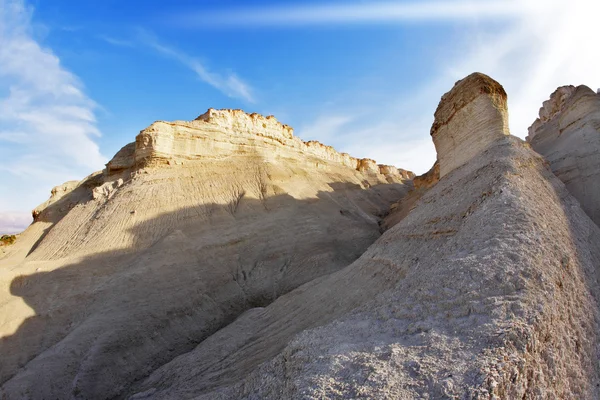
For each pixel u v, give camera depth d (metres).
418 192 40.81
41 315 19.36
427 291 7.99
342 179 60.88
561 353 6.20
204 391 11.87
